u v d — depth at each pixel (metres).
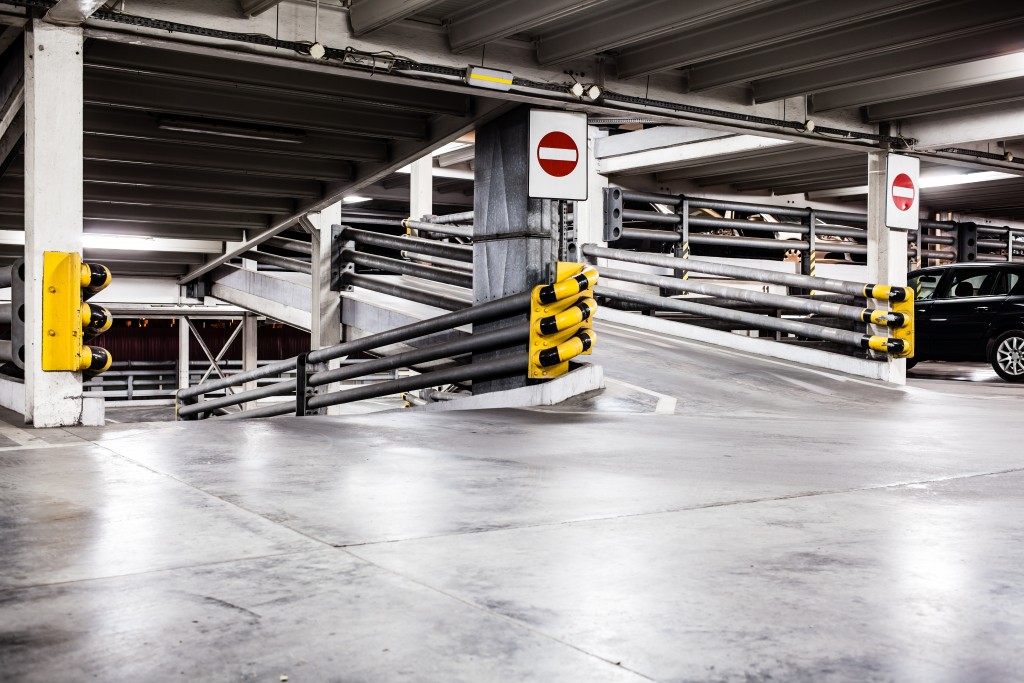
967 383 12.99
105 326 6.75
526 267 8.80
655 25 7.55
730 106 9.98
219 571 2.88
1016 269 13.29
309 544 3.22
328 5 7.74
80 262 6.55
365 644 2.26
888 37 8.10
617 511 3.82
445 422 7.15
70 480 4.41
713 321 16.98
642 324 15.26
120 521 3.54
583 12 7.84
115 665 2.12
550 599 2.63
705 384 9.84
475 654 2.20
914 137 11.70
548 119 8.84
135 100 9.30
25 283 6.69
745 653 2.21
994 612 2.54
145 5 6.96
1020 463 5.22
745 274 13.05
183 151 11.60
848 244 20.56
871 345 11.20
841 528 3.54
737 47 8.12
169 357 22.33
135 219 14.63
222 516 3.64
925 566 3.00
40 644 2.25
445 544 3.24
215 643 2.26
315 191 13.67
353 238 14.93
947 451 5.71
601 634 2.34
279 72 8.88
